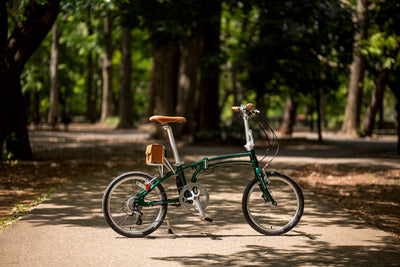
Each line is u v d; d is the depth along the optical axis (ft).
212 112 59.16
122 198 15.06
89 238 14.89
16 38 30.53
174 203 15.48
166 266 12.33
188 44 48.52
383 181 29.12
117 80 148.36
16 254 13.16
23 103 37.24
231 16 59.67
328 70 59.52
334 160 41.50
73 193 23.11
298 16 50.06
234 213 19.03
